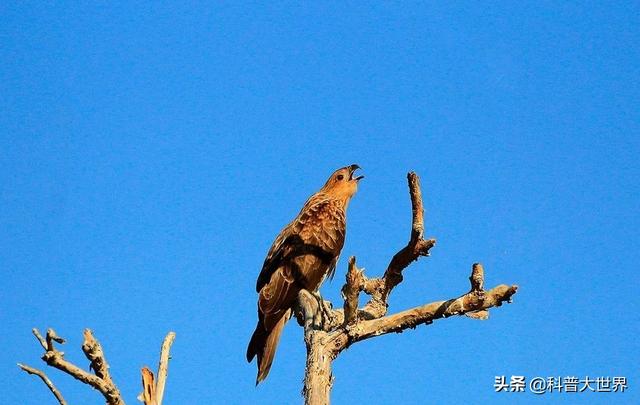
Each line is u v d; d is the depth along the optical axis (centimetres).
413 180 1160
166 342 1082
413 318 1064
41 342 930
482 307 1055
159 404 1043
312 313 1180
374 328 1059
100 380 948
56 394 938
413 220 1165
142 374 1056
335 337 1049
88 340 945
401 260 1207
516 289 1042
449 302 1055
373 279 1256
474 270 1049
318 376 1020
